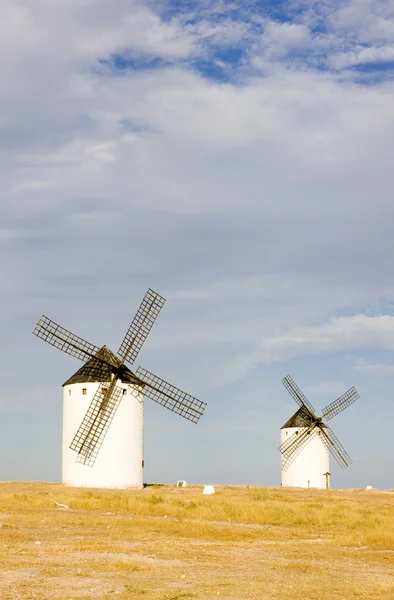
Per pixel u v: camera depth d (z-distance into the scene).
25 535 27.30
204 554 24.00
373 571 21.81
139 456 60.84
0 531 28.12
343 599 17.58
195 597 17.22
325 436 80.62
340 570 21.81
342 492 62.91
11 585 17.69
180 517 36.75
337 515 37.53
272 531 31.34
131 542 26.20
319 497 54.59
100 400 59.62
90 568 20.27
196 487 64.25
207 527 31.14
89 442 59.22
